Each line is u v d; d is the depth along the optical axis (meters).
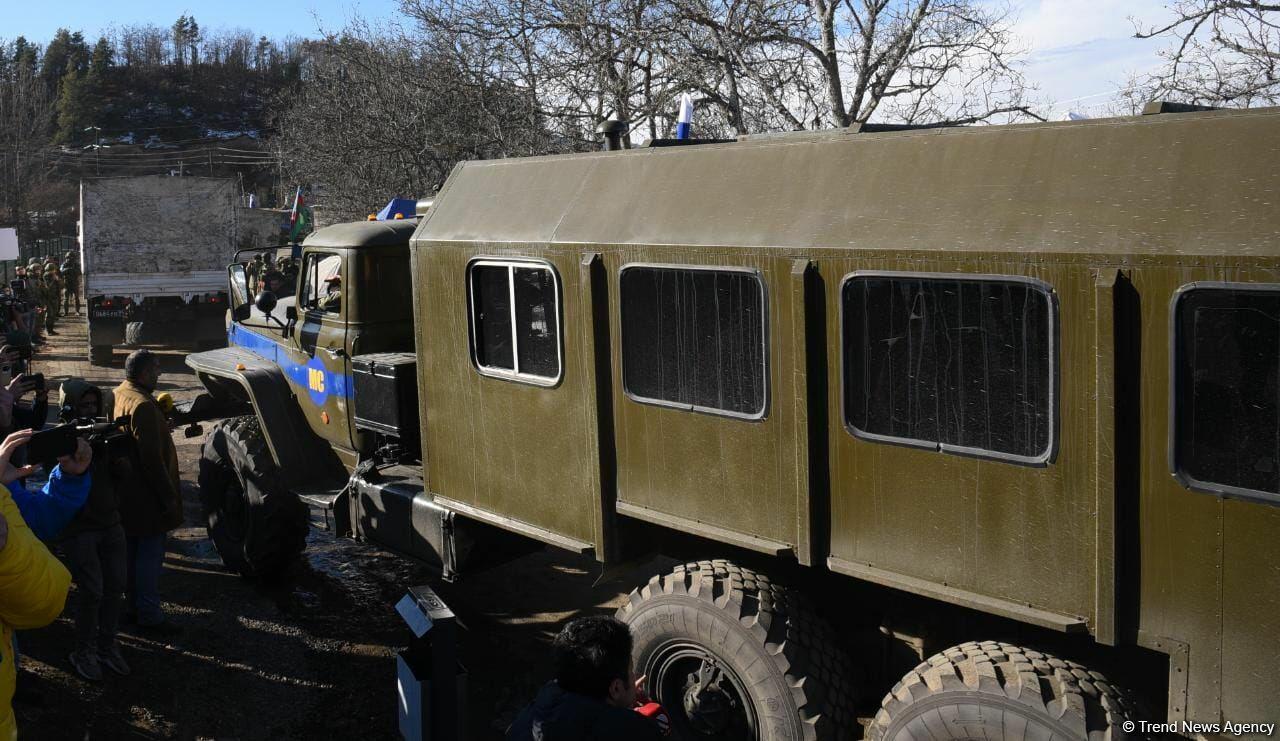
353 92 14.59
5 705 2.76
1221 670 2.66
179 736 4.52
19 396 4.89
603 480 4.16
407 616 3.36
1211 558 2.66
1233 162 2.70
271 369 6.40
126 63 111.00
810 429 3.45
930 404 3.18
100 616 4.93
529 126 12.36
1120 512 2.80
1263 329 2.56
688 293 3.80
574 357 4.21
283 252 8.99
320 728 4.68
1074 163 2.98
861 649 3.94
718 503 3.78
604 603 6.20
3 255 11.04
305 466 6.25
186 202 17.12
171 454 5.47
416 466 5.75
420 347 5.03
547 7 12.11
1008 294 2.99
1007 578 3.04
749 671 3.60
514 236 4.45
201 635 5.60
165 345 18.20
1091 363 2.82
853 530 3.41
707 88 10.31
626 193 4.13
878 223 3.29
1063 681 2.97
